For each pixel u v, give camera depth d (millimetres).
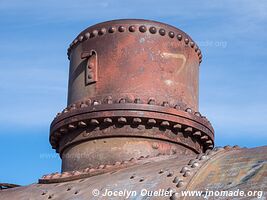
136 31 17656
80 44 18391
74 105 17422
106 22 17984
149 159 15367
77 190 14125
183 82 17703
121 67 17297
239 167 11703
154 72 17281
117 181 13586
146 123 16484
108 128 16625
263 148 12797
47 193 14891
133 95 16812
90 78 17500
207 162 12602
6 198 15539
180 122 16672
